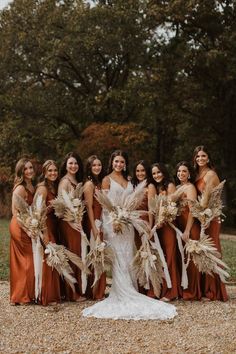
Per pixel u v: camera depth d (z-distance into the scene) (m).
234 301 7.12
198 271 7.12
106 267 6.93
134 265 7.07
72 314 6.42
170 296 7.06
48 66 25.31
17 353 5.11
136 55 24.55
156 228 7.15
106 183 7.19
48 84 27.45
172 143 28.50
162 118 23.59
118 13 23.53
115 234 7.04
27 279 6.91
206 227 7.11
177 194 7.17
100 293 7.16
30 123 26.31
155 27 23.77
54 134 27.94
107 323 6.05
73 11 24.77
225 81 22.33
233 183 23.62
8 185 27.73
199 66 22.48
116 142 23.52
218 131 25.00
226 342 5.34
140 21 23.98
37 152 27.50
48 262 6.80
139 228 7.04
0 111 27.31
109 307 6.51
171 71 22.80
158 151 27.39
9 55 25.58
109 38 23.66
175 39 23.36
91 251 6.98
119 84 27.62
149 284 7.12
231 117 24.91
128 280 6.96
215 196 7.13
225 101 24.41
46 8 25.38
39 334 5.68
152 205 7.20
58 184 7.29
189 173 7.44
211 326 5.89
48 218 7.15
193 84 23.50
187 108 24.02
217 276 7.16
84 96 27.77
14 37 25.44
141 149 25.19
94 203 7.20
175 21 22.56
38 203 6.91
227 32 21.86
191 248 6.98
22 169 7.16
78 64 26.27
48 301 6.86
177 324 5.98
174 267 7.16
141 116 26.59
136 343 5.36
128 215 6.95
